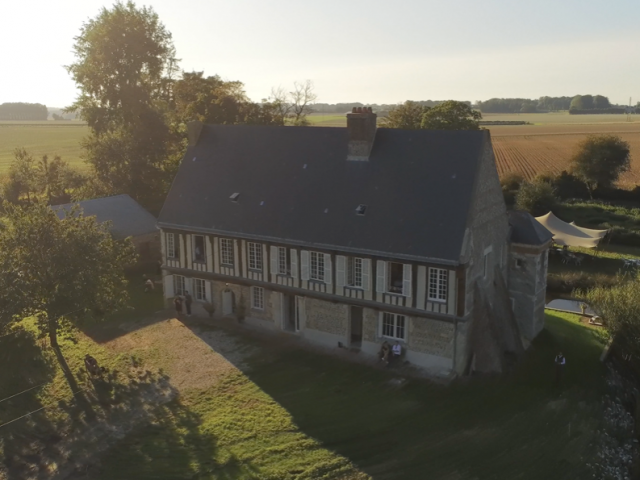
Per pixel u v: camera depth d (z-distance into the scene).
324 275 26.75
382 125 83.12
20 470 18.23
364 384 23.80
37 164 70.06
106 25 47.75
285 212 28.28
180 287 32.47
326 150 29.38
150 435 20.25
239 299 30.09
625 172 81.69
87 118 49.91
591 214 57.16
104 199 42.12
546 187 57.00
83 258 23.62
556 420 21.67
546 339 28.64
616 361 27.59
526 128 165.12
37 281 22.94
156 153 50.44
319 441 19.97
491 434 20.59
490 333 24.86
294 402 22.44
